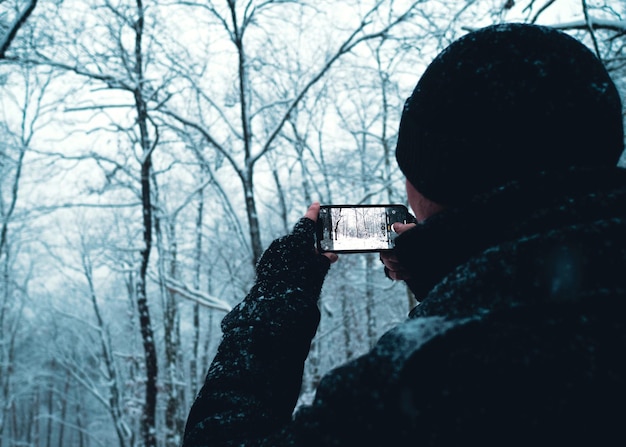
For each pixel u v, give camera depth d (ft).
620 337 1.36
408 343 1.47
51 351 62.80
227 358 2.33
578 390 1.31
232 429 2.07
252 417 2.11
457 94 1.78
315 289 2.63
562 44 1.76
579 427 1.29
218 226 61.82
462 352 1.40
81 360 64.13
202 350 78.79
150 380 33.42
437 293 1.69
